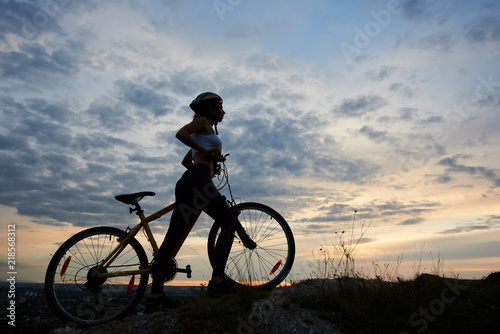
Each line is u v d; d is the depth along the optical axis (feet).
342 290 9.55
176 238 9.23
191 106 9.92
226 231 9.75
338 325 8.24
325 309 8.89
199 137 9.32
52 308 9.04
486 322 8.97
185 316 8.43
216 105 9.80
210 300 9.22
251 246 10.43
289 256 10.85
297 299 9.20
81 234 9.77
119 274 9.47
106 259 9.61
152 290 9.02
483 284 11.53
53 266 9.31
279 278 10.62
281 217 11.14
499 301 10.12
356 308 8.63
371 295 9.20
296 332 7.74
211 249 10.59
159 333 7.87
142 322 8.36
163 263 9.00
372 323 8.36
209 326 8.08
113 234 9.96
